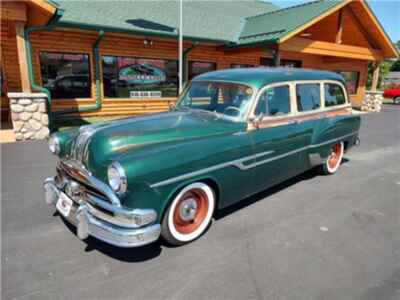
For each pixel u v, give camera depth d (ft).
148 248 9.63
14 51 30.73
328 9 35.50
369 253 9.62
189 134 10.07
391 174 17.89
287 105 13.12
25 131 23.41
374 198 14.15
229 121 11.32
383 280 8.30
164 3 43.91
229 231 10.78
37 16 23.95
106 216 8.42
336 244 10.10
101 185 8.40
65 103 32.37
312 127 14.40
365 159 21.39
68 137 10.81
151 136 9.53
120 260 8.96
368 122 40.50
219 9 50.14
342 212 12.58
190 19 41.52
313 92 14.85
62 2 32.37
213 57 42.78
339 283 8.14
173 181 8.84
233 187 10.89
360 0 39.50
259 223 11.43
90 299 7.37
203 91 13.28
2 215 11.44
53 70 31.32
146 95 38.09
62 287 7.76
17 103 22.81
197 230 10.20
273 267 8.77
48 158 18.88
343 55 41.63
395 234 10.85
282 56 50.44
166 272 8.46
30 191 13.75
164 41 37.55
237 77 12.56
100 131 9.67
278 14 43.04
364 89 63.05
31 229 10.49
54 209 12.03
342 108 17.21
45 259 8.88
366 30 45.80
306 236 10.56
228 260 9.08
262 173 12.02
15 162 17.95
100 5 35.22
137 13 37.19
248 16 50.65
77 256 9.08
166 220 9.18
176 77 39.96
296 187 15.42
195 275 8.36
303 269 8.71
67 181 9.77
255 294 7.66
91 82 33.88
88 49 32.91
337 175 17.53
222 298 7.50
